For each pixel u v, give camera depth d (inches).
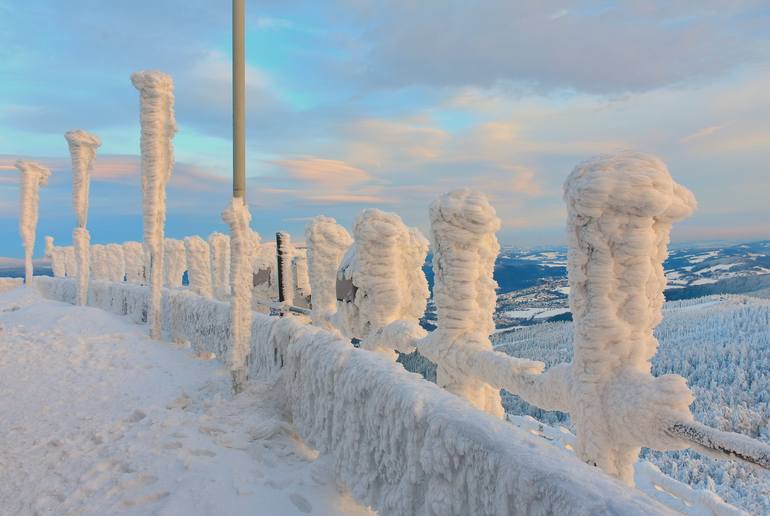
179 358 346.9
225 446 173.5
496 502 75.4
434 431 92.7
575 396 106.0
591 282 103.9
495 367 137.7
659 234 103.3
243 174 247.9
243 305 235.0
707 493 143.6
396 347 201.8
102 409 225.5
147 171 402.3
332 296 299.9
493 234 167.8
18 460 169.9
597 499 59.8
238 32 248.5
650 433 93.1
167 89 401.1
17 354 339.0
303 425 182.7
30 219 859.4
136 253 938.7
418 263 243.0
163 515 125.5
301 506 136.7
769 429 213.9
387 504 111.9
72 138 574.2
